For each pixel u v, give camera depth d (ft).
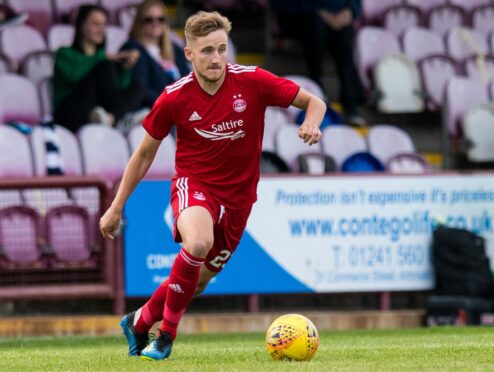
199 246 56.18
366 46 160.35
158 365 54.85
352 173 119.55
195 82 58.18
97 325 112.78
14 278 111.75
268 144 139.74
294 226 118.11
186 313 119.55
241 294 117.08
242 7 166.20
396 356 60.80
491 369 51.34
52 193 113.09
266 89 58.75
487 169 156.97
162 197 115.03
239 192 59.88
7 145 122.62
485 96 157.17
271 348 57.31
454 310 118.62
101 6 146.82
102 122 133.18
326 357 60.13
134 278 114.42
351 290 119.34
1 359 66.33
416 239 121.19
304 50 151.94
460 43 169.68
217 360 58.03
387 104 157.28
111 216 60.39
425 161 140.56
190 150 59.52
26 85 135.85
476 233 122.62
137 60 137.18
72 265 112.78
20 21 148.15
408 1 174.19
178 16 165.78
